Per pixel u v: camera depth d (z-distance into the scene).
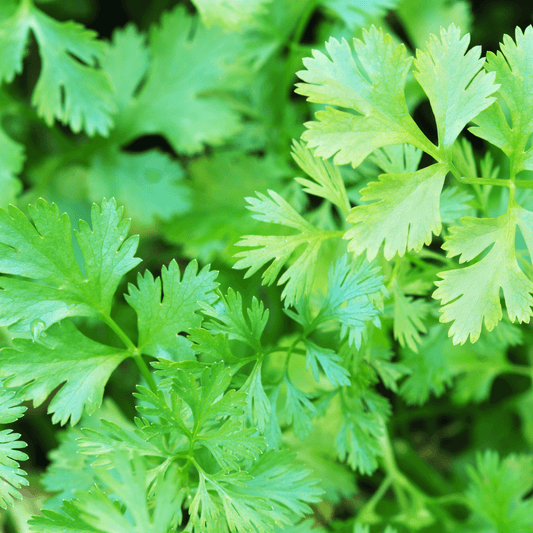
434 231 0.49
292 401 0.51
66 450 0.54
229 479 0.49
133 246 0.50
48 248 0.50
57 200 0.64
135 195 0.62
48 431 0.63
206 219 0.62
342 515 0.62
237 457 0.50
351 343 0.50
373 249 0.49
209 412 0.49
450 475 0.67
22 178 0.72
